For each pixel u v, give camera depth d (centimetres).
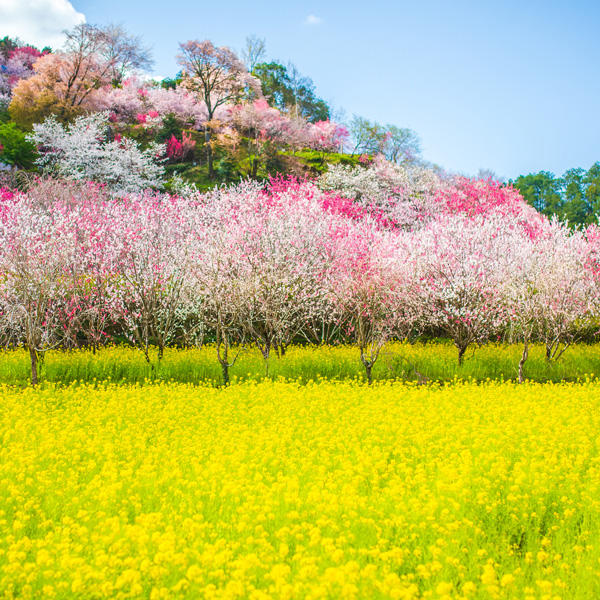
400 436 922
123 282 1888
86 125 4606
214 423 1084
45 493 698
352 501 629
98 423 1067
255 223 2145
